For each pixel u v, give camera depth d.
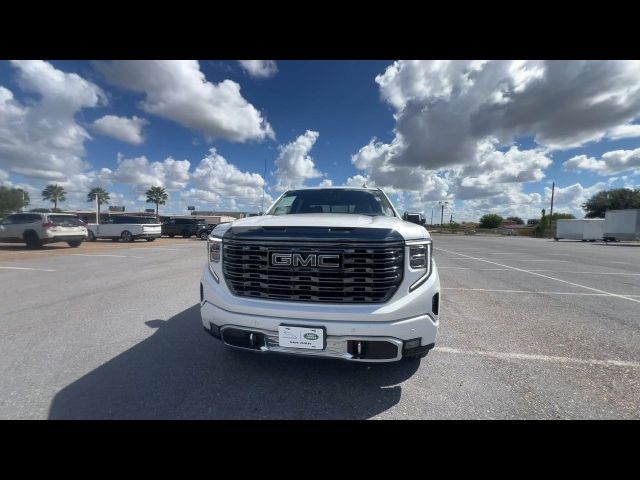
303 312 2.21
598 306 4.98
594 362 2.95
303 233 2.30
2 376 2.61
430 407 2.24
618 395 2.38
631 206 47.25
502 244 24.14
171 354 3.04
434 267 2.52
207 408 2.20
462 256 13.82
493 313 4.58
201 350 3.14
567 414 2.16
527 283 7.02
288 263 2.30
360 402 2.28
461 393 2.40
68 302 4.95
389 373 2.70
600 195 52.22
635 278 7.76
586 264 10.91
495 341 3.47
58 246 16.52
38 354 3.04
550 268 9.75
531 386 2.51
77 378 2.58
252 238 2.40
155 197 58.28
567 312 4.64
